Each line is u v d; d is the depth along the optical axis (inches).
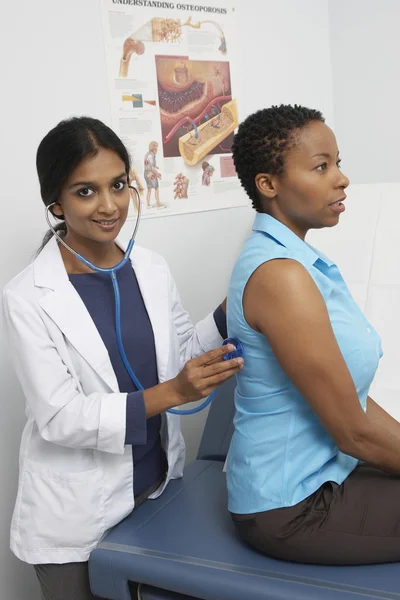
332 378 38.9
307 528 41.3
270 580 40.8
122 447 46.4
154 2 70.7
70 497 48.0
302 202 41.5
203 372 43.7
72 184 44.9
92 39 65.7
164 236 74.0
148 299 52.4
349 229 74.6
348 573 40.8
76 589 49.9
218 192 79.8
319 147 40.7
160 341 52.0
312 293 39.3
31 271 48.7
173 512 51.5
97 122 45.7
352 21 92.0
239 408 45.2
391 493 42.1
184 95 74.7
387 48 89.5
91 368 48.2
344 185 41.6
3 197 60.0
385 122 92.0
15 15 59.6
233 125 81.0
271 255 40.4
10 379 61.6
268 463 42.6
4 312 47.6
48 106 62.6
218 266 81.1
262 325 40.4
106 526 49.3
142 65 70.3
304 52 90.5
